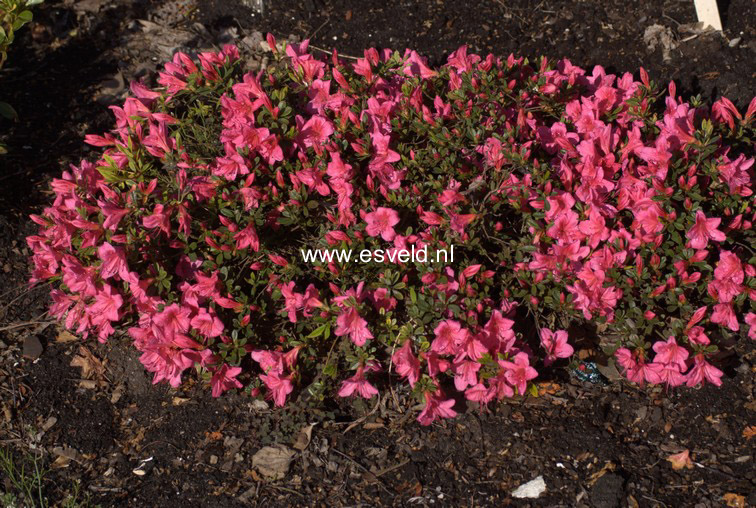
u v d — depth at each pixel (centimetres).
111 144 141
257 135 132
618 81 148
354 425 132
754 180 138
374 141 133
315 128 135
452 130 137
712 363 134
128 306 135
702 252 127
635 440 129
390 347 133
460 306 129
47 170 155
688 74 162
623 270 130
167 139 138
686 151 132
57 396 135
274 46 146
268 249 137
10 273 146
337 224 133
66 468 129
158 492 127
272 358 129
